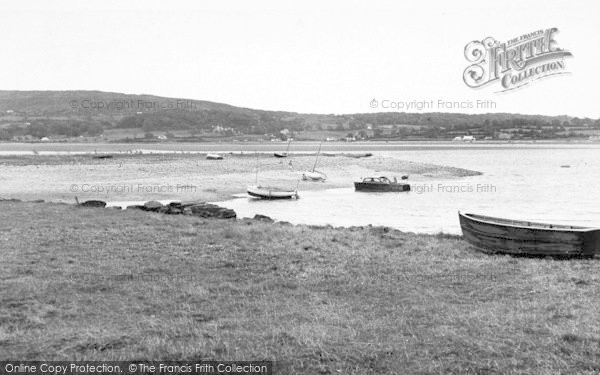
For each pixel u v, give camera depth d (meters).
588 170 95.50
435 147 184.88
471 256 19.94
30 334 10.77
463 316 12.40
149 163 80.88
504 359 9.83
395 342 10.69
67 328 11.20
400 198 54.09
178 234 22.69
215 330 11.23
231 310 12.84
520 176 82.19
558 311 12.88
